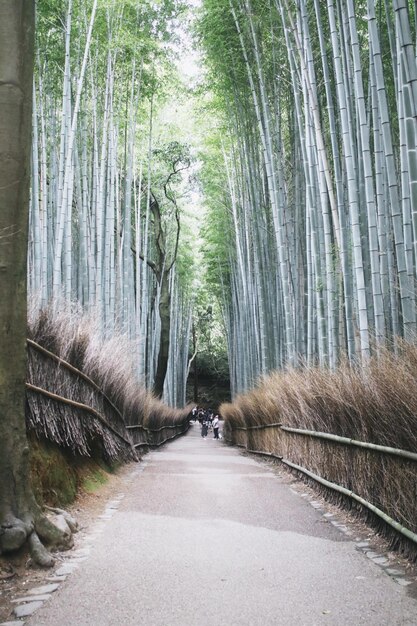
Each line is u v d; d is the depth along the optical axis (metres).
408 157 4.88
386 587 2.83
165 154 17.89
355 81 6.03
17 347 3.33
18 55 3.38
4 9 3.36
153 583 2.86
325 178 7.41
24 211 3.41
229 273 25.25
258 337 15.27
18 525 3.15
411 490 3.36
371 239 5.82
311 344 8.67
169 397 24.45
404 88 4.92
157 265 20.48
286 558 3.32
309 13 8.95
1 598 2.70
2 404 3.26
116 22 11.12
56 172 10.70
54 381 5.03
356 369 5.02
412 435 3.33
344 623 2.38
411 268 5.56
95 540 3.74
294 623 2.37
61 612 2.49
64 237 10.69
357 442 4.41
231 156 16.59
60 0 9.66
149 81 13.72
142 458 10.25
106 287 11.27
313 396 5.83
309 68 7.23
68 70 8.85
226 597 2.67
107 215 11.42
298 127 9.53
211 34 11.12
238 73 11.81
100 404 6.83
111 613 2.48
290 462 7.48
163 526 4.16
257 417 10.91
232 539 3.77
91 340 6.57
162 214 22.72
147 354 21.09
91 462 6.26
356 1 9.07
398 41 5.78
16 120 3.37
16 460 3.29
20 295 3.36
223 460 9.98
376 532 3.98
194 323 37.31
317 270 8.19
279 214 10.41
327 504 5.19
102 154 10.84
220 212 19.95
